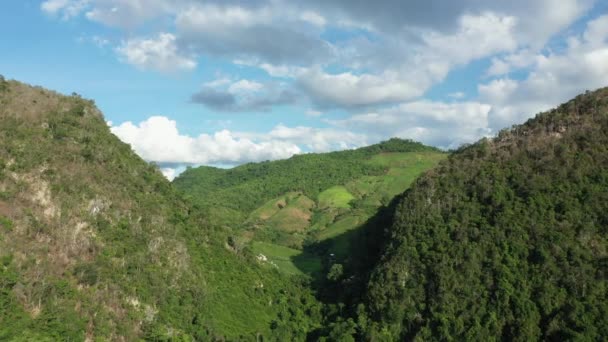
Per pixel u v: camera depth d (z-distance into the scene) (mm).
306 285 158875
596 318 91562
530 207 114375
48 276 89312
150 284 105000
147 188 134000
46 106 130000
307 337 126625
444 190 135000
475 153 143125
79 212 104625
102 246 102062
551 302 98250
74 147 120688
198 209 153500
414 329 111000
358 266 158500
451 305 107312
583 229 105000
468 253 112812
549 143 128500
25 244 91500
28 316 82375
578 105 136875
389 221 161375
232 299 126500
